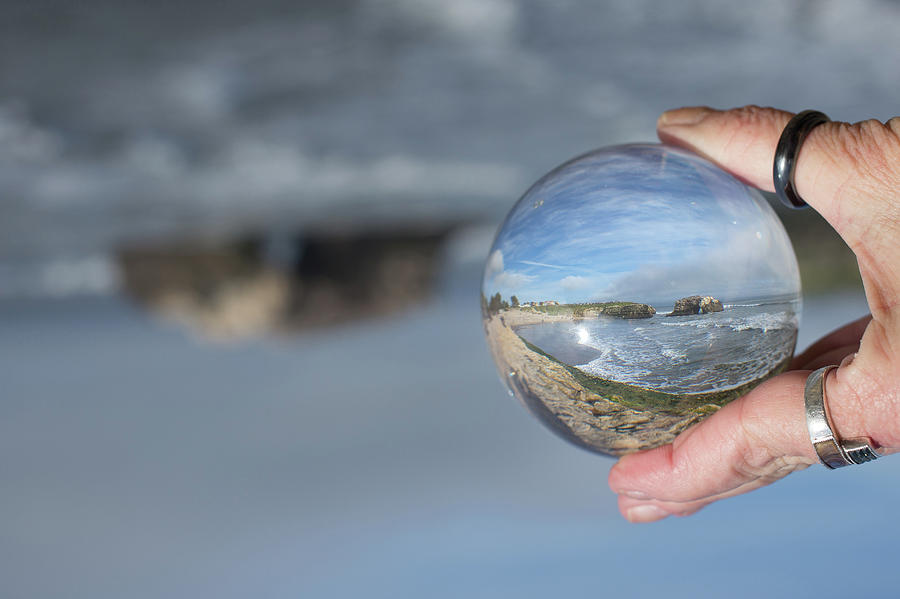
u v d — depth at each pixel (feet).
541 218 1.14
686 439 1.18
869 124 1.15
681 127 1.25
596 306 1.11
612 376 1.12
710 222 1.12
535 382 1.16
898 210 1.13
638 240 1.11
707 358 1.12
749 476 1.18
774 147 1.20
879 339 1.12
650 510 1.29
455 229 11.69
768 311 1.13
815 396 1.13
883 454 1.14
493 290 1.17
